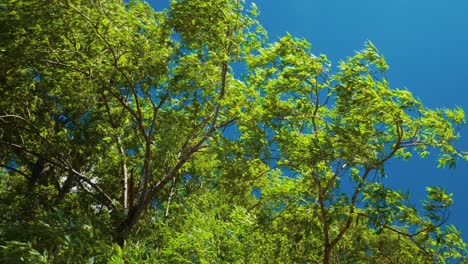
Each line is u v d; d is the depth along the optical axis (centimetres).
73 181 1872
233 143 996
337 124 959
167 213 1698
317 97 974
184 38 1427
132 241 1373
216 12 1420
